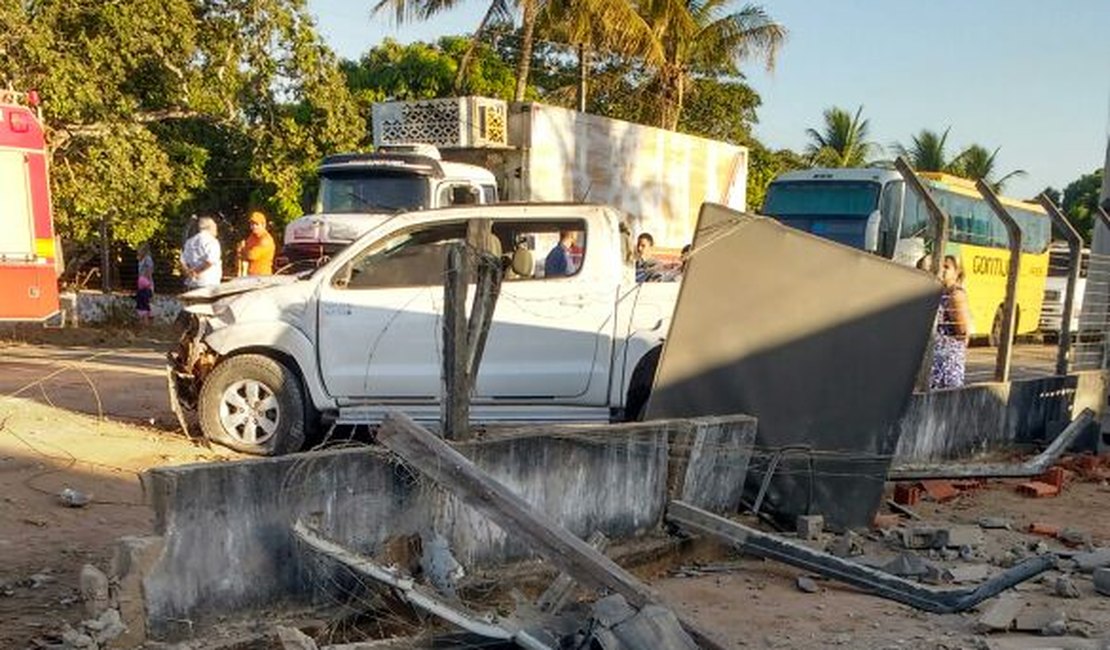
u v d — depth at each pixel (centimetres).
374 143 1906
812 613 611
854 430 785
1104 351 1332
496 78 3394
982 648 554
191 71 2317
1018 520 863
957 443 1049
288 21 2322
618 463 685
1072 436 1025
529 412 909
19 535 652
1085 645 560
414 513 573
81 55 2133
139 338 2198
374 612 538
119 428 980
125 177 2180
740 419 771
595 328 905
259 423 925
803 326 794
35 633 508
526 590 599
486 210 929
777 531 794
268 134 2409
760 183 4191
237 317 927
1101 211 1349
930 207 988
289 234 1622
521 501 535
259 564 513
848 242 2061
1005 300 1152
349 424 920
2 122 1466
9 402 1054
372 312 914
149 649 470
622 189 2052
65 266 2666
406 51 3372
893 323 779
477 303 626
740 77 4084
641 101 3534
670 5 3083
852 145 5272
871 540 775
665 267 1020
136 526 688
